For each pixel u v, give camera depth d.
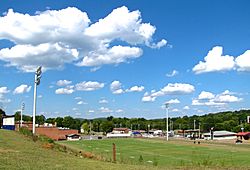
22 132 61.34
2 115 124.56
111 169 23.98
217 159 64.12
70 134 171.00
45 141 42.78
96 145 116.00
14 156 25.30
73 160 27.22
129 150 94.06
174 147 109.00
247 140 166.62
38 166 21.70
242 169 29.58
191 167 30.08
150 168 26.94
